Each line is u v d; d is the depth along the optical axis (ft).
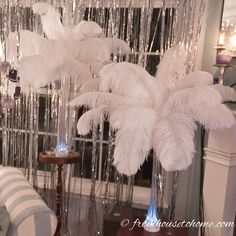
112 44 7.14
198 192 7.12
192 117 4.96
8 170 6.59
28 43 7.11
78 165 8.91
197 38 7.11
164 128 4.74
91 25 7.19
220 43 6.40
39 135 8.95
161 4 7.54
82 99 5.06
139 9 7.75
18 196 5.36
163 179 7.50
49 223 4.87
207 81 4.90
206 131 6.77
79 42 7.04
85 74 6.71
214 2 6.84
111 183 8.48
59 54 6.52
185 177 7.28
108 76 4.81
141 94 4.93
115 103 5.03
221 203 5.86
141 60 7.72
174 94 4.68
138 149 4.70
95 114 5.32
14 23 8.58
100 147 8.54
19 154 9.12
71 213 8.79
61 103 7.54
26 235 4.73
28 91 8.18
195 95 4.44
